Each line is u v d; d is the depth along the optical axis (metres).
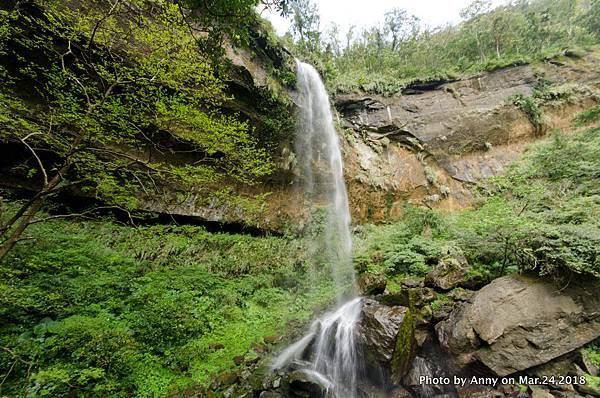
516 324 4.45
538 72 16.23
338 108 15.79
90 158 3.90
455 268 6.68
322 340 5.66
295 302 7.05
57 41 5.30
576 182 8.62
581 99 14.68
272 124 9.71
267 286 7.38
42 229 5.28
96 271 5.10
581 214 5.76
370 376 4.76
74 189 6.19
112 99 3.96
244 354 4.82
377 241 10.29
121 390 3.39
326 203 12.05
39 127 3.78
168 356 4.18
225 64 3.86
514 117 15.31
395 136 15.91
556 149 10.15
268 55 10.55
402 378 4.60
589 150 9.00
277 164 10.28
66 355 3.39
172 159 7.38
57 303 3.95
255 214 9.39
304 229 10.73
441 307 5.66
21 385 2.93
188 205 7.78
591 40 18.00
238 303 6.32
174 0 4.02
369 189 13.84
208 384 3.99
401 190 14.48
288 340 5.54
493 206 8.96
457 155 15.43
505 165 14.27
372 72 20.25
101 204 6.67
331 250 9.91
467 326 4.76
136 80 4.10
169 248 6.69
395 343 4.52
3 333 3.40
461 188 14.55
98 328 3.85
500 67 17.00
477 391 4.25
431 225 10.69
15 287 3.65
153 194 7.11
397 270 8.28
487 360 4.32
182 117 3.90
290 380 4.40
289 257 8.84
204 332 5.04
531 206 7.79
